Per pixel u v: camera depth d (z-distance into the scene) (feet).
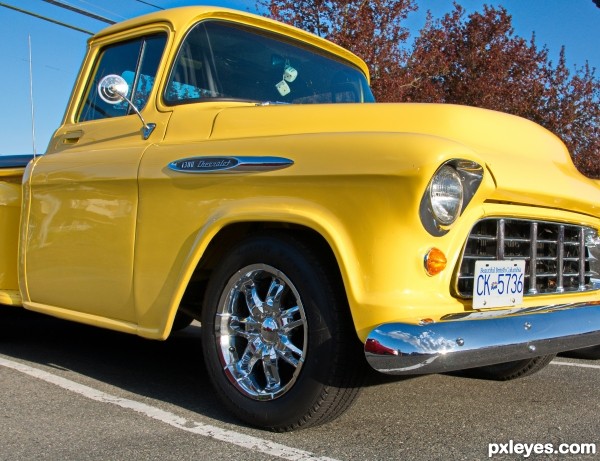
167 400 11.17
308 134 9.50
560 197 9.93
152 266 10.71
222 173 9.89
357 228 8.55
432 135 8.71
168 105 11.86
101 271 11.62
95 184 11.80
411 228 8.38
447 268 8.77
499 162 9.27
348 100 14.48
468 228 8.88
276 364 9.40
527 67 47.03
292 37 13.87
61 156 13.06
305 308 8.96
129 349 15.72
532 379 13.21
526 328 8.89
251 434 9.37
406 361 7.88
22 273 13.47
